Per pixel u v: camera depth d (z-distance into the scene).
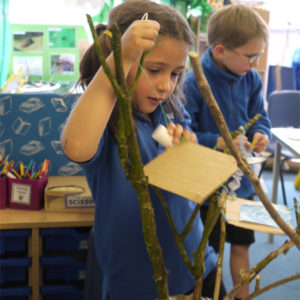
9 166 1.75
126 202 0.87
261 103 1.86
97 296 1.07
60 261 1.67
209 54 1.72
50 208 1.67
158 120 0.95
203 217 1.62
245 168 0.46
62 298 1.72
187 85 1.65
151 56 0.75
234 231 1.71
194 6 3.25
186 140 0.51
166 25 0.76
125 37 0.56
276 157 2.55
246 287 1.68
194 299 0.55
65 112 1.86
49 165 1.89
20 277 1.70
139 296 0.92
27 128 1.86
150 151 0.90
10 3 3.19
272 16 3.76
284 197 2.93
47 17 3.26
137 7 0.84
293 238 0.45
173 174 0.46
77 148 0.61
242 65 1.62
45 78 3.34
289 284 2.18
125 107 0.44
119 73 0.44
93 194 0.94
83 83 0.90
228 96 1.70
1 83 2.81
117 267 0.91
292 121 2.84
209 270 0.96
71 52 3.32
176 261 0.92
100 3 2.95
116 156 0.86
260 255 2.49
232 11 1.61
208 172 0.45
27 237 1.69
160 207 0.89
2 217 1.62
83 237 1.67
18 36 3.24
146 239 0.47
